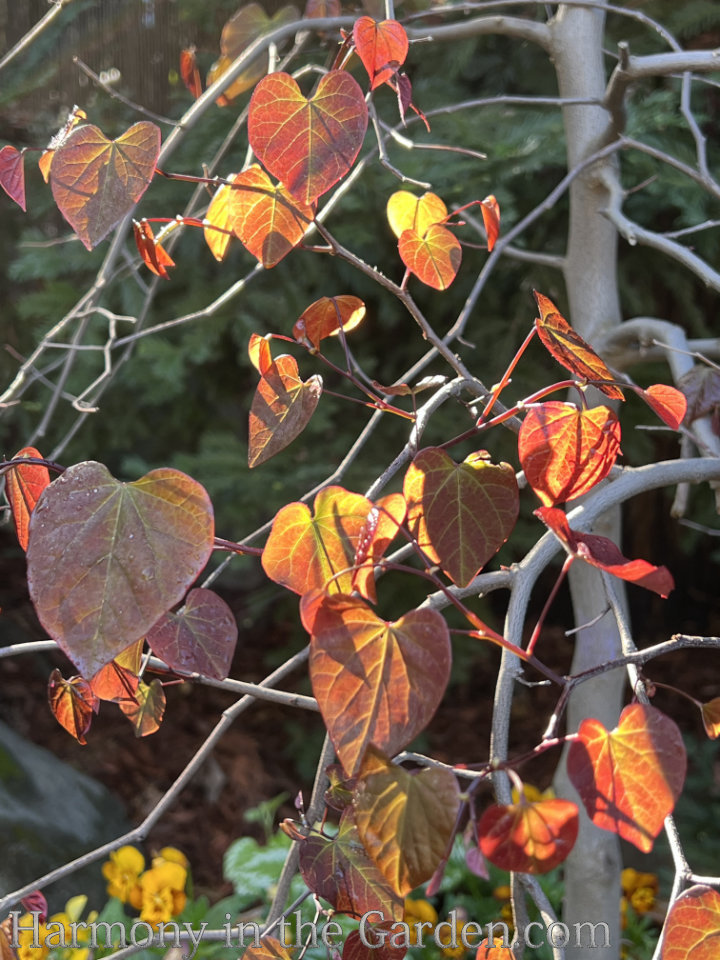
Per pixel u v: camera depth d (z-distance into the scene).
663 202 2.23
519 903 0.70
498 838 0.47
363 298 2.54
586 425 0.57
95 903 2.21
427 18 1.65
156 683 0.72
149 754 3.14
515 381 2.36
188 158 2.08
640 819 0.49
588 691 1.48
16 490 0.71
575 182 1.47
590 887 1.42
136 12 2.08
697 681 3.79
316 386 0.67
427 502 0.59
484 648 2.79
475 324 2.53
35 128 2.30
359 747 0.50
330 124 0.63
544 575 4.08
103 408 2.67
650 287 2.52
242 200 0.70
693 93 2.22
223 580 4.15
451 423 2.45
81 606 0.51
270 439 0.67
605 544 0.55
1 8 2.02
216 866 2.63
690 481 0.92
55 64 2.08
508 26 1.45
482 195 2.03
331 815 1.06
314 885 0.63
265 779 3.04
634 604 4.25
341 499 0.58
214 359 2.51
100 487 0.53
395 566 0.54
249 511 2.42
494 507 0.59
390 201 0.84
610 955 1.41
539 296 0.58
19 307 2.25
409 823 0.49
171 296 2.43
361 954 0.63
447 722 3.46
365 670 0.50
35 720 3.22
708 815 2.43
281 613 3.06
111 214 0.61
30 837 2.17
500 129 1.99
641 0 1.81
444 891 1.95
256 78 1.35
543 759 3.21
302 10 2.03
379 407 0.71
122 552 0.51
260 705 3.45
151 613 0.51
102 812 2.54
